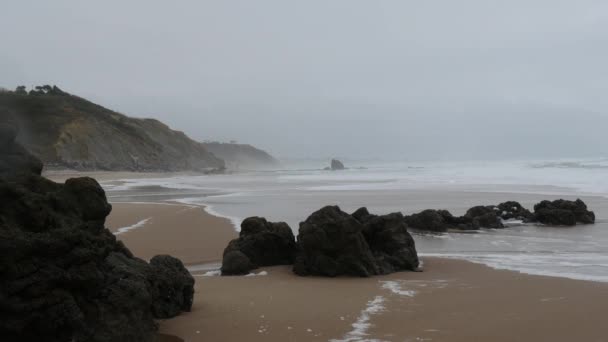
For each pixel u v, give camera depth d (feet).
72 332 21.20
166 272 30.58
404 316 29.86
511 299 33.94
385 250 49.67
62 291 21.22
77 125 359.46
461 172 264.31
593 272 43.96
